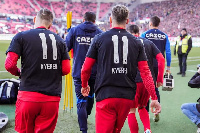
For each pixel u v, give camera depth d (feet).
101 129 6.21
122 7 6.50
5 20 120.57
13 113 12.78
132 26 9.82
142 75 6.45
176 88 19.61
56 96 6.66
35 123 6.64
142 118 9.09
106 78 6.10
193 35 104.99
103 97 6.12
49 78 6.54
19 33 6.41
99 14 154.71
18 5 132.67
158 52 9.45
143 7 149.38
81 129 9.16
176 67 32.63
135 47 6.32
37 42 6.39
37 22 6.94
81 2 156.04
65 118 11.96
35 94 6.27
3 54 41.37
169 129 10.84
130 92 6.25
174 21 121.29
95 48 6.25
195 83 9.07
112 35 6.25
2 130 10.16
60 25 138.62
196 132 10.49
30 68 6.33
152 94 6.40
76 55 9.55
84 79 6.53
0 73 25.21
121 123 6.42
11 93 14.56
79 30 9.48
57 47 6.67
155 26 11.44
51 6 147.02
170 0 135.44
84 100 9.46
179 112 13.35
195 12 116.88
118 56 6.10
